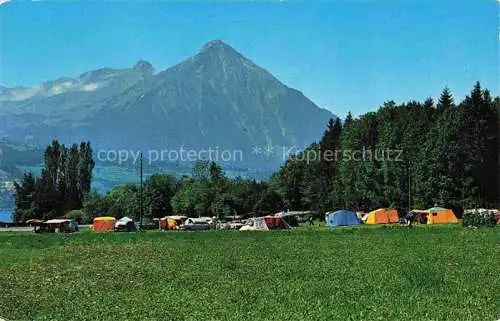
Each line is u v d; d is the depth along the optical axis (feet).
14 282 104.22
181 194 555.69
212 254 149.59
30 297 88.43
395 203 444.96
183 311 74.69
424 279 94.07
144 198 549.13
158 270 115.65
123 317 72.84
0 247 202.49
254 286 91.81
